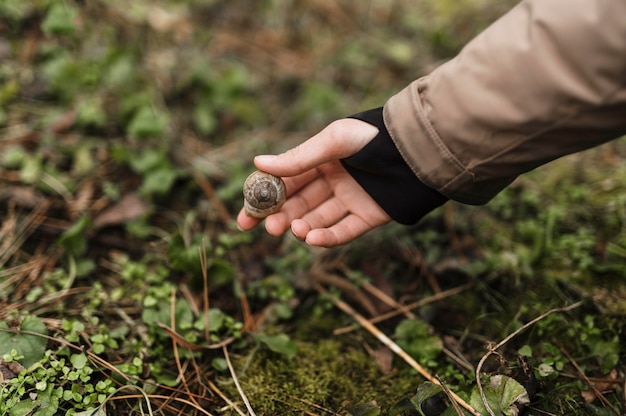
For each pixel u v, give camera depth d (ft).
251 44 3.31
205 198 2.50
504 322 2.10
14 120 2.54
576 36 1.62
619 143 2.66
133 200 2.41
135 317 2.09
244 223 2.01
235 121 2.93
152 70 2.89
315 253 2.32
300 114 2.99
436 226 2.39
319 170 2.01
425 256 2.30
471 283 2.22
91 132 2.59
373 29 3.51
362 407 1.86
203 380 1.97
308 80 3.16
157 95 2.82
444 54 3.26
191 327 2.05
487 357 1.94
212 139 2.82
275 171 1.88
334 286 2.24
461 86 1.75
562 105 1.67
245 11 3.45
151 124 2.52
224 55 3.17
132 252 2.28
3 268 2.16
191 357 1.99
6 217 2.28
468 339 2.07
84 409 1.82
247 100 3.00
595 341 2.00
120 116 2.60
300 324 2.15
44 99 2.63
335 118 2.93
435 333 2.08
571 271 2.20
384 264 2.29
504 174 1.81
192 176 2.54
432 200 1.90
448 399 1.88
